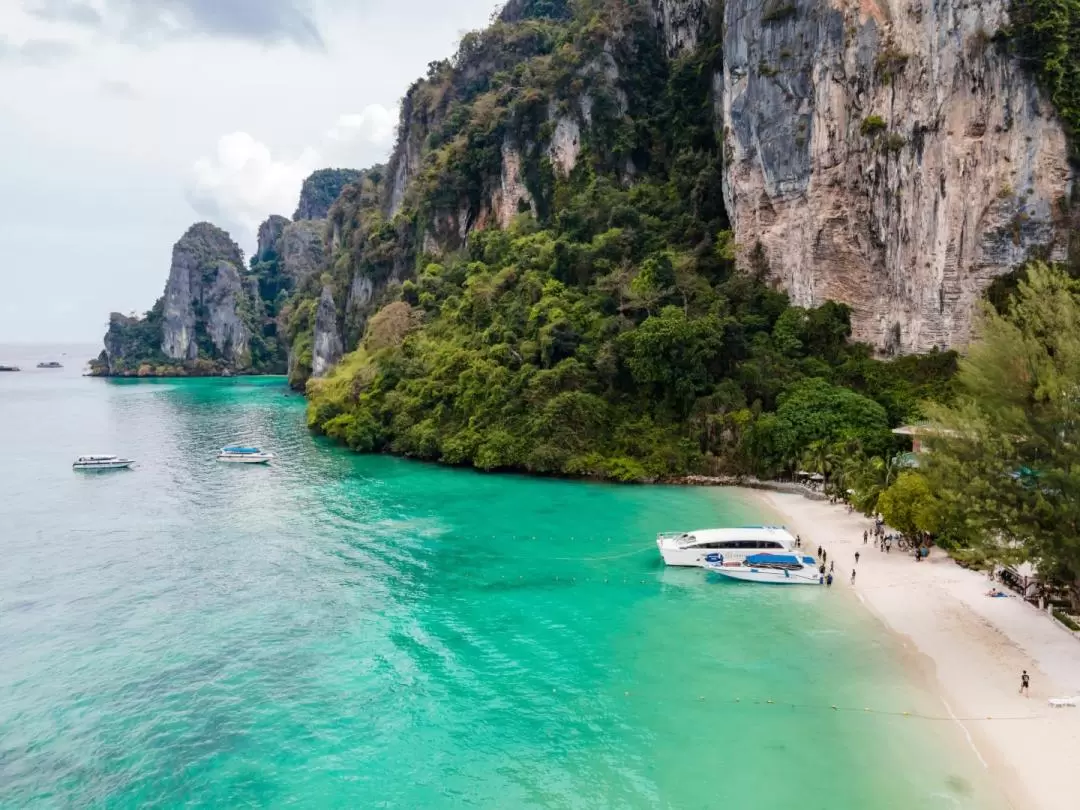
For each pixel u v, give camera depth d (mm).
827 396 72812
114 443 107938
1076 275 68438
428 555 53906
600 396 81438
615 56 118500
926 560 49688
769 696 34094
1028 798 26281
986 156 72375
